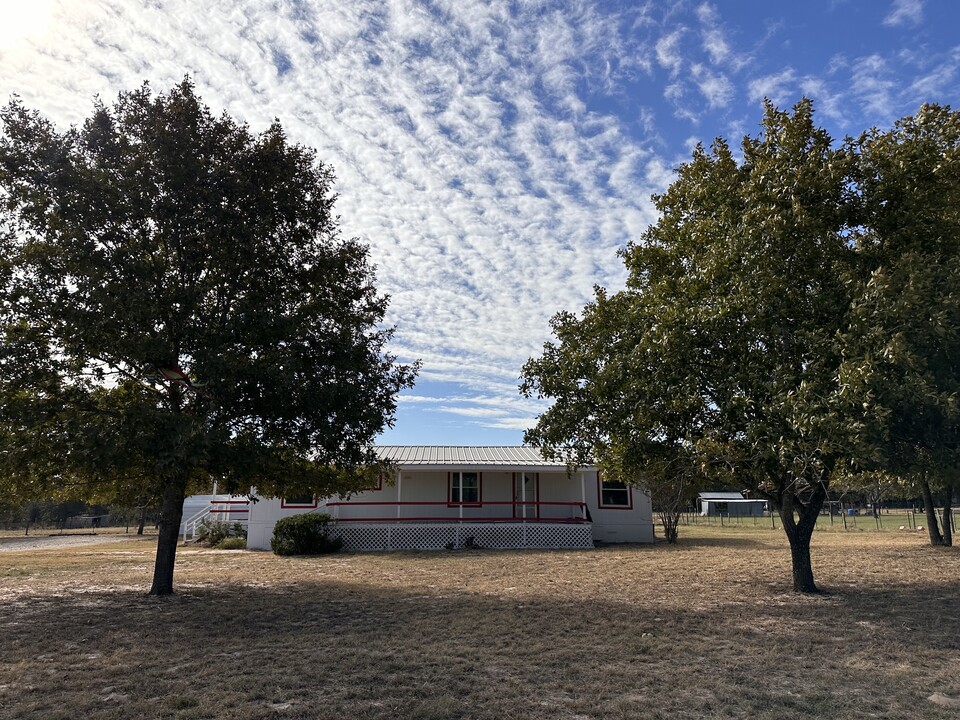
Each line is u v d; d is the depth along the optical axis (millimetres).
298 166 12531
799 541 12609
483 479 25422
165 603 11562
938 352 8289
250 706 5816
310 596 12352
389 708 5812
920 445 9047
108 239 10727
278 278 12383
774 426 9250
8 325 10352
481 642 8461
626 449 11742
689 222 12203
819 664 7379
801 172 9789
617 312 12484
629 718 5625
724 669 7156
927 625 9484
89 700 5957
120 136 11031
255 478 12352
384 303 13562
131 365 10977
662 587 13227
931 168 9461
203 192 11102
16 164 10359
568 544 23016
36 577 15484
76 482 11727
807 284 10102
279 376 10648
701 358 10766
